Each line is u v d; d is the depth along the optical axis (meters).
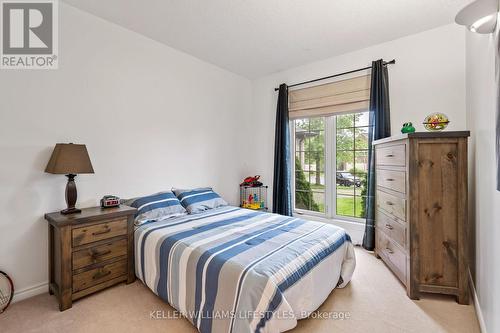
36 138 2.07
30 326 1.65
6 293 1.89
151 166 2.89
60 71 2.19
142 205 2.50
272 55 3.29
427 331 1.61
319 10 2.31
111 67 2.53
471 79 2.17
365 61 3.08
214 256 1.60
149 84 2.85
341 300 1.96
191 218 2.59
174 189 3.10
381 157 2.61
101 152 2.47
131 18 2.45
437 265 1.96
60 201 2.20
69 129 2.25
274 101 3.96
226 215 2.73
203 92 3.48
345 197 3.44
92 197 2.41
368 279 2.30
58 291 1.88
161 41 2.92
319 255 1.79
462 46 2.51
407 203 2.04
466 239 1.90
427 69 2.69
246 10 2.31
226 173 3.86
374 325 1.66
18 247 1.98
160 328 1.64
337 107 3.33
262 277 1.37
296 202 3.91
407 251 2.03
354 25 2.57
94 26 2.40
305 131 3.80
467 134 1.88
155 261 1.98
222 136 3.78
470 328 1.63
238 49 3.12
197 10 2.31
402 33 2.73
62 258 1.83
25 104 2.01
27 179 2.03
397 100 2.86
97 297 2.00
